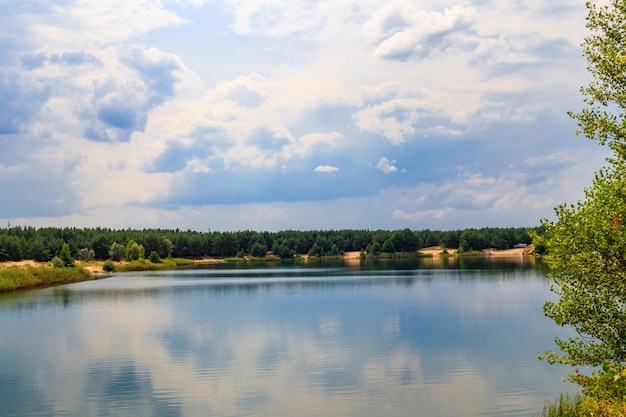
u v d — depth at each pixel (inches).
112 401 1219.2
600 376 737.0
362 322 2325.3
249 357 1640.0
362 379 1371.8
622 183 741.9
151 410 1155.9
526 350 1686.8
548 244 769.6
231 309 2844.5
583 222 741.9
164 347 1811.0
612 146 828.6
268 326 2245.3
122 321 2427.4
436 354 1646.2
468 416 1088.2
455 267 6683.1
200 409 1155.9
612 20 833.5
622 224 731.4
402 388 1286.9
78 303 3142.2
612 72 832.3
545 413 1054.4
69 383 1363.2
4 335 2062.0
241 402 1199.6
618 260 733.9
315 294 3592.5
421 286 4042.8
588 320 788.0
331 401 1197.1
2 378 1416.1
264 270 7081.7
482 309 2691.9
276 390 1284.4
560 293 829.2
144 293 3794.3
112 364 1566.2
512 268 6245.1
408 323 2277.3
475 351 1680.6
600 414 794.2
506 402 1170.6
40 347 1819.6
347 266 7775.6
